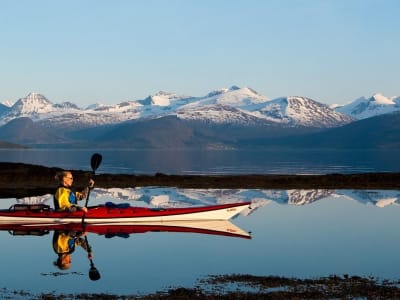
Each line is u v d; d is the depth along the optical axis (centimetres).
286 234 2341
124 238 2186
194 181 5466
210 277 1547
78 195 2522
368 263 1750
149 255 1861
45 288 1437
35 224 2523
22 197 3912
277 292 1378
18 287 1446
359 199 4022
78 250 1942
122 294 1377
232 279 1521
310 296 1346
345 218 2931
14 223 2527
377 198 4097
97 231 2353
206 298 1326
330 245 2081
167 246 2017
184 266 1683
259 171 11200
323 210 3294
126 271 1622
